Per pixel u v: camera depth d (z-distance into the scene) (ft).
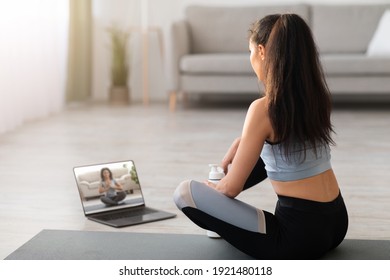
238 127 17.33
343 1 22.54
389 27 20.35
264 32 6.98
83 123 18.13
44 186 11.30
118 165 9.93
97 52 23.65
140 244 8.28
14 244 8.34
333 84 19.40
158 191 10.95
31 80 18.47
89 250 8.05
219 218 7.25
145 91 22.53
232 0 22.93
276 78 6.82
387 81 19.19
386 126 17.31
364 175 11.94
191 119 18.83
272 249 7.22
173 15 23.31
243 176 7.19
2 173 12.25
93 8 23.41
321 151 7.18
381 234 8.64
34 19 18.44
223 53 21.74
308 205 7.13
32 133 16.52
